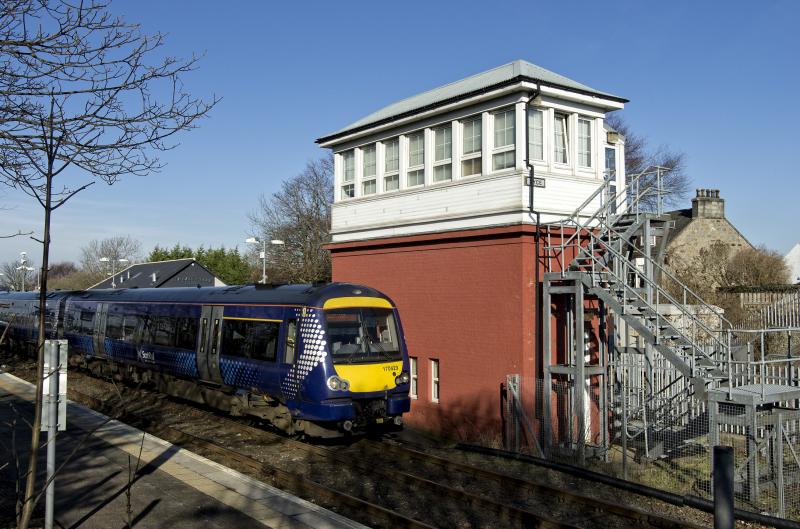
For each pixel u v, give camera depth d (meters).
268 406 14.18
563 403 14.38
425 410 17.08
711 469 11.06
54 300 25.42
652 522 9.06
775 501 10.70
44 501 8.62
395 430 14.53
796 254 38.00
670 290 30.17
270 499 8.99
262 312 14.40
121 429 13.13
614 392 15.46
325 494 9.80
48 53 6.75
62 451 11.34
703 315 24.91
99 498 8.86
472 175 16.09
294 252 48.81
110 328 21.03
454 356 16.36
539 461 12.29
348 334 13.17
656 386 15.76
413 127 17.69
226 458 12.05
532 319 14.87
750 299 28.19
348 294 13.54
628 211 15.54
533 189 14.89
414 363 17.70
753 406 10.60
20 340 29.05
